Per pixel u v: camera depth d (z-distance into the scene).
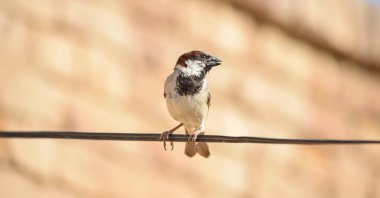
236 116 20.30
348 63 23.66
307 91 22.39
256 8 21.16
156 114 18.59
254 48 21.25
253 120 20.70
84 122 17.30
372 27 23.86
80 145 17.20
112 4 18.41
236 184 19.98
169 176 18.59
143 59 18.72
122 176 17.69
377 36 23.92
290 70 22.02
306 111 22.17
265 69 21.41
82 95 17.42
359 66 23.88
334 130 22.81
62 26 17.45
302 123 22.03
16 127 16.22
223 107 20.08
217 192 19.56
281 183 20.98
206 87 10.09
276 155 21.00
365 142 7.80
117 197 17.55
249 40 21.16
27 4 17.00
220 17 20.66
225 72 20.39
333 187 22.36
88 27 17.83
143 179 18.06
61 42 17.31
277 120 21.34
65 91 17.16
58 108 16.94
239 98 20.55
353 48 23.27
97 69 17.78
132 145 18.03
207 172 19.41
